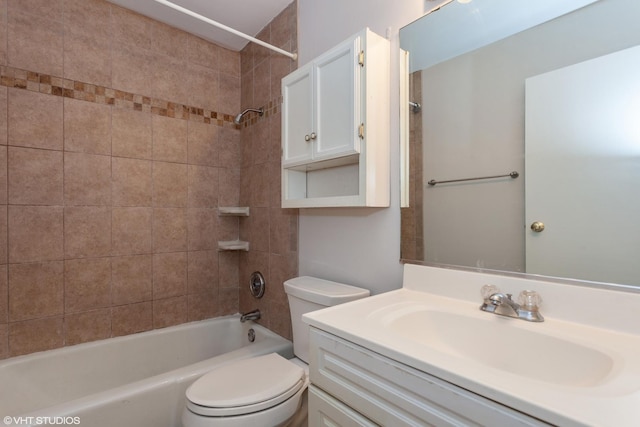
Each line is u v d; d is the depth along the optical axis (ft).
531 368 2.50
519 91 3.07
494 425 1.68
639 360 2.03
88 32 5.62
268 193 6.56
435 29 3.74
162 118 6.45
